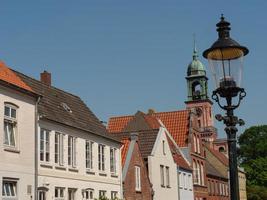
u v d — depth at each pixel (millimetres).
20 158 29000
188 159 66438
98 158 40000
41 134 31828
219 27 12812
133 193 45531
